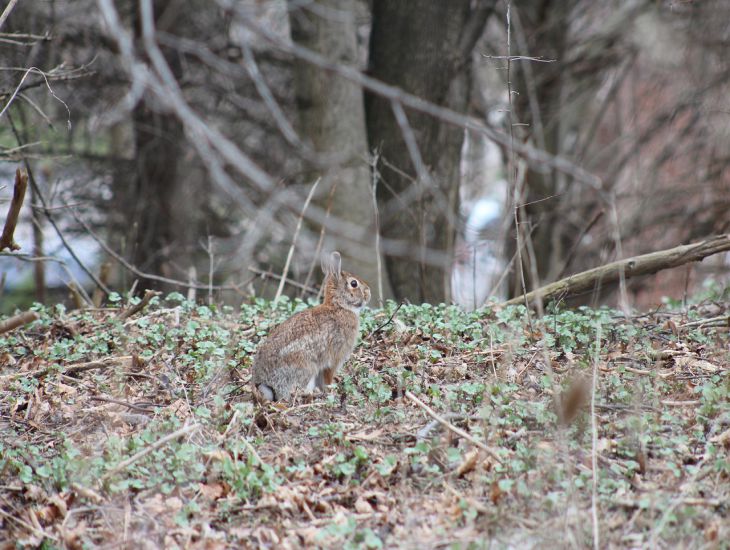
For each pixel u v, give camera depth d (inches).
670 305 568.4
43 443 377.1
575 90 1049.5
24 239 896.9
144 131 933.8
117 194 933.2
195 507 316.5
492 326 466.3
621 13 998.4
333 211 765.3
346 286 424.5
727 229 925.8
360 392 410.0
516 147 655.8
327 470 338.0
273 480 329.1
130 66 566.6
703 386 392.5
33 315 336.8
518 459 333.1
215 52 944.3
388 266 781.3
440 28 780.6
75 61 888.3
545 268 962.7
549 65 980.6
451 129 798.5
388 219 772.0
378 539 292.4
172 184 927.7
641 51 999.6
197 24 968.9
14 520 316.5
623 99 1296.8
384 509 316.8
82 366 447.5
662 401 379.6
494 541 292.5
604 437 352.2
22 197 393.4
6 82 724.7
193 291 616.1
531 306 527.5
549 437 350.3
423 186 748.0
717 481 315.9
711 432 351.6
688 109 1048.8
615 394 386.0
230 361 437.1
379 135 792.9
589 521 296.2
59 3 909.2
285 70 989.8
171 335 474.3
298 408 391.2
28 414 400.8
